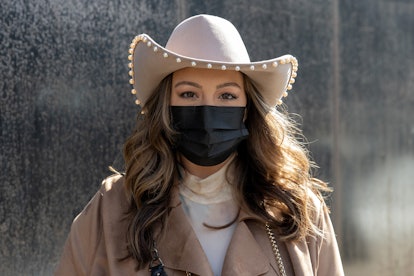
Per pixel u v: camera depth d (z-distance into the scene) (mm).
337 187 3943
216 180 2061
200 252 1915
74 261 2053
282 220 2059
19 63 2865
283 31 3674
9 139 2852
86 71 3037
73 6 2992
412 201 4320
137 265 1903
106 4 3084
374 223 4145
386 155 4160
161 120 1973
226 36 1972
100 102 3080
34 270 2912
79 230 2068
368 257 4141
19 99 2869
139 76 2016
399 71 4188
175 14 3299
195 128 1933
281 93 2092
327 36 3852
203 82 1923
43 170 2932
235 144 1985
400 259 4297
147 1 3203
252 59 3564
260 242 2023
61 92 2973
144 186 1961
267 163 2066
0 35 2820
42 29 2914
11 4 2840
